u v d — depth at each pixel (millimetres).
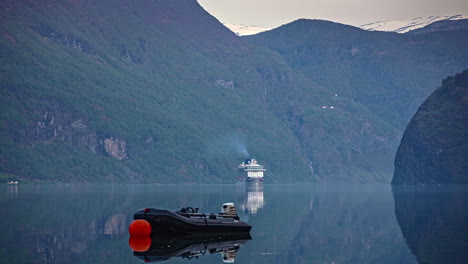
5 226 118125
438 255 87500
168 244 96438
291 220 138250
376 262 82250
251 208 180375
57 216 141375
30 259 81500
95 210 162125
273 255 87312
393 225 127438
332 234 111438
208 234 107750
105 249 90562
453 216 148125
